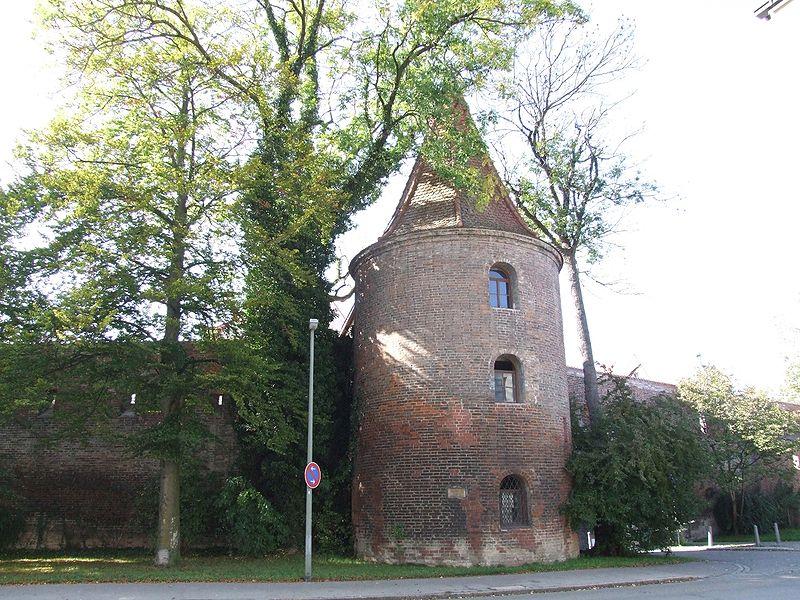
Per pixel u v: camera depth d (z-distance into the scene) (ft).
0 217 60.54
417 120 78.84
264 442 65.31
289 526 69.46
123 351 56.85
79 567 57.62
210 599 41.19
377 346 69.82
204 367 69.26
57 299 56.03
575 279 93.91
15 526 76.59
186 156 62.08
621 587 49.62
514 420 64.39
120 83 63.26
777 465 113.91
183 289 55.01
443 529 60.70
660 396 78.43
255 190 68.44
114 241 56.18
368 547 65.46
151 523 77.20
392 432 65.67
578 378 107.55
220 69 64.49
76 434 61.77
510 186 94.48
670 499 67.56
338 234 81.35
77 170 57.88
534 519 62.95
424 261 68.28
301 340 73.20
